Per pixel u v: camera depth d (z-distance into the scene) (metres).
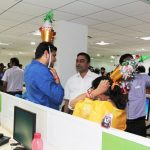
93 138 1.25
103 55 11.36
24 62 13.58
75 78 2.84
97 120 1.30
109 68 14.26
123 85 1.42
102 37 5.96
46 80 1.88
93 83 1.59
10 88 4.61
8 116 2.31
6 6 3.47
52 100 1.93
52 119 1.57
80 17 3.92
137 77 2.59
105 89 1.42
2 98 2.47
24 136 1.66
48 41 2.23
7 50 11.02
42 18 4.12
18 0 3.17
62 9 3.49
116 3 3.11
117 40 6.39
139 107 2.63
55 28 4.23
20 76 4.68
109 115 1.20
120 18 3.90
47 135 1.62
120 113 1.32
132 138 1.02
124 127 1.36
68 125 1.43
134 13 3.56
